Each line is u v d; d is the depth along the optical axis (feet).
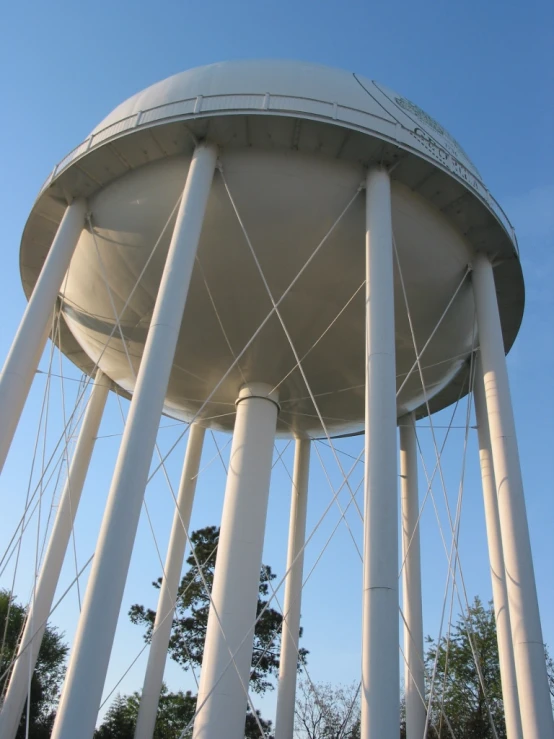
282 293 40.91
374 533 28.17
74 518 53.36
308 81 41.24
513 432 38.68
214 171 38.75
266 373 48.73
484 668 92.58
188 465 62.64
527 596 33.40
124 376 56.03
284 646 55.21
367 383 32.27
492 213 42.32
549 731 30.09
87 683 23.90
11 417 36.19
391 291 34.71
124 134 39.42
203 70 43.01
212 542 91.61
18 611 113.60
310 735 102.27
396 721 24.77
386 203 37.70
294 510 61.93
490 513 45.68
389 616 26.48
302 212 38.78
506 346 55.06
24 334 38.47
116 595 25.63
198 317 43.45
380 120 39.06
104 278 43.50
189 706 93.04
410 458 59.57
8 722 43.11
